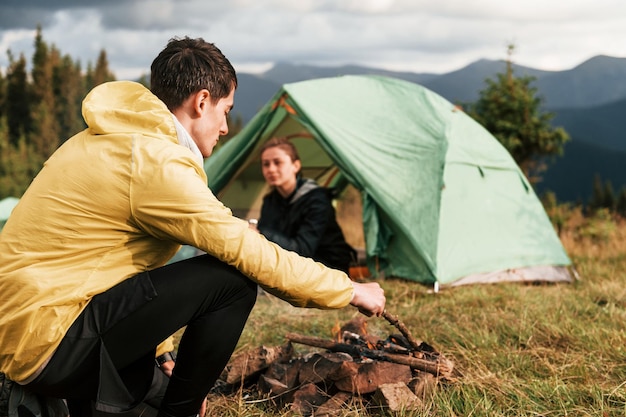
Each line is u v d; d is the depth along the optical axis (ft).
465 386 7.92
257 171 23.94
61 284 5.34
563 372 8.79
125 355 5.58
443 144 19.19
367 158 19.11
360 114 20.26
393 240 18.37
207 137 6.29
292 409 7.53
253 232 5.68
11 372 5.37
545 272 18.66
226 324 5.80
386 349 8.50
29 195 5.62
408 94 21.01
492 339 10.40
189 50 6.15
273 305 13.88
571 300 13.75
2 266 5.41
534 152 44.32
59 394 5.57
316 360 8.11
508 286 16.12
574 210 37.22
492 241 18.51
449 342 10.45
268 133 21.03
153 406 6.51
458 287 16.69
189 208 5.37
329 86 20.71
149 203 5.39
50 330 5.27
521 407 7.46
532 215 19.99
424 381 7.74
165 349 7.15
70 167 5.52
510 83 43.80
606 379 8.57
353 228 32.48
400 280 17.67
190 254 18.93
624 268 20.02
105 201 5.41
